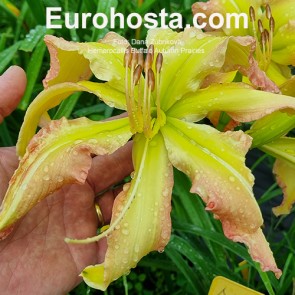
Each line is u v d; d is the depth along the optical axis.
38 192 0.18
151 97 0.21
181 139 0.20
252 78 0.20
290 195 0.26
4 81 0.24
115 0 0.33
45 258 0.24
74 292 0.32
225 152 0.19
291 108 0.19
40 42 0.32
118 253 0.18
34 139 0.19
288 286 0.28
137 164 0.20
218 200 0.18
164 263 0.32
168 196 0.19
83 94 0.36
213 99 0.20
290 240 0.32
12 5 0.37
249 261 0.28
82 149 0.18
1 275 0.23
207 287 0.29
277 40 0.25
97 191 0.27
